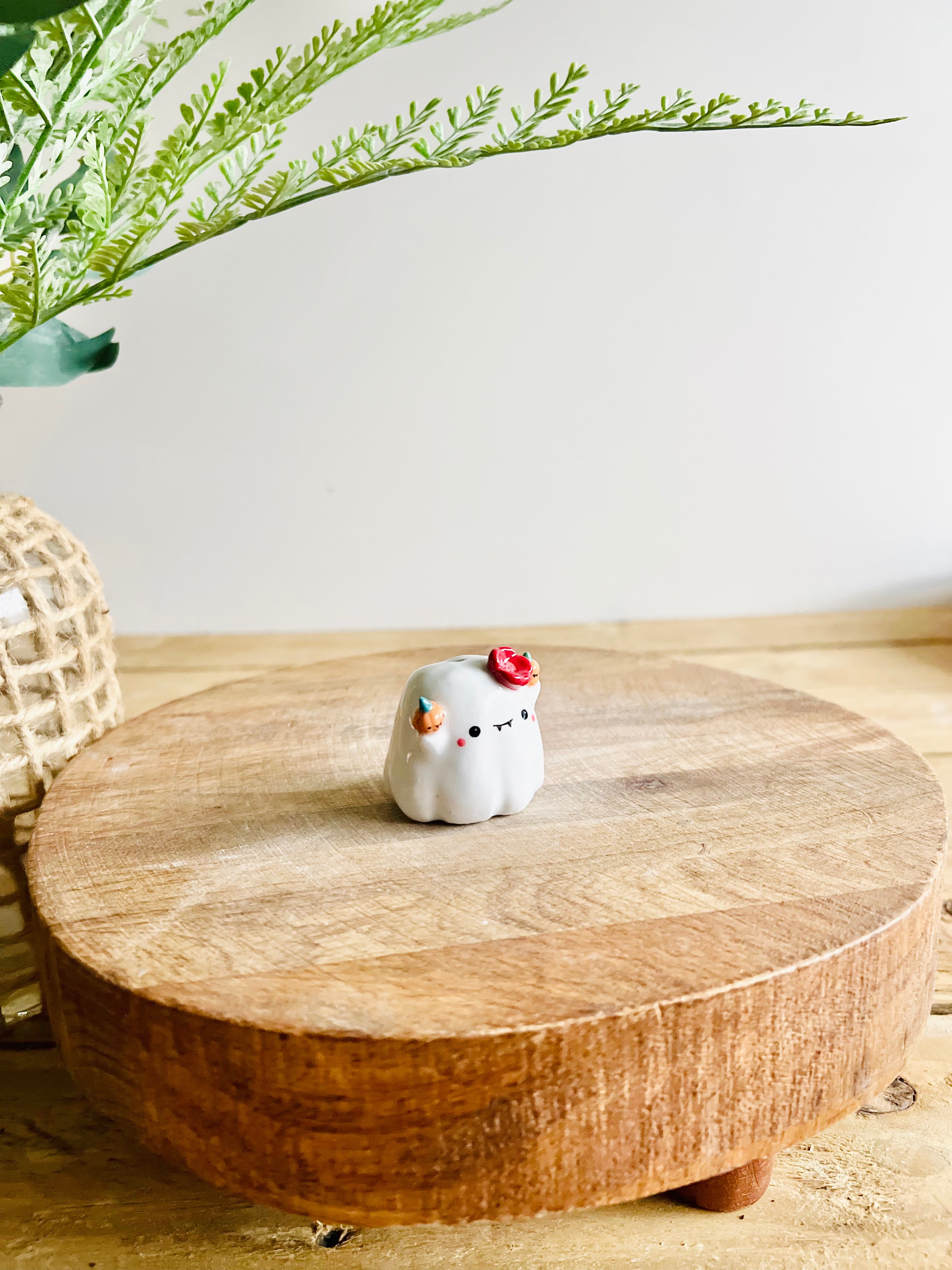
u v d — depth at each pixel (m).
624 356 0.61
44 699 0.37
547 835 0.33
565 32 0.55
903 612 0.66
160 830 0.34
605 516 0.64
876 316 0.61
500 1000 0.28
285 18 0.54
